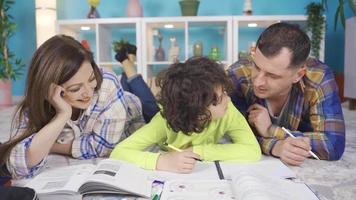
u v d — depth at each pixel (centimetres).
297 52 90
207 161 93
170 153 88
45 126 88
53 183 75
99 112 101
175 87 84
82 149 103
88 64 89
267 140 102
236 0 327
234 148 95
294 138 98
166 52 336
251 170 81
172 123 88
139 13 312
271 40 91
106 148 104
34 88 87
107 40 330
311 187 80
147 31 311
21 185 81
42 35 305
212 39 333
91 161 101
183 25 318
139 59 306
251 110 110
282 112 112
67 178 77
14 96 345
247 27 327
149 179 78
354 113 245
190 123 86
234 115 100
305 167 95
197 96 82
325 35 308
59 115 88
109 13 337
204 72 84
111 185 71
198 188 70
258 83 97
